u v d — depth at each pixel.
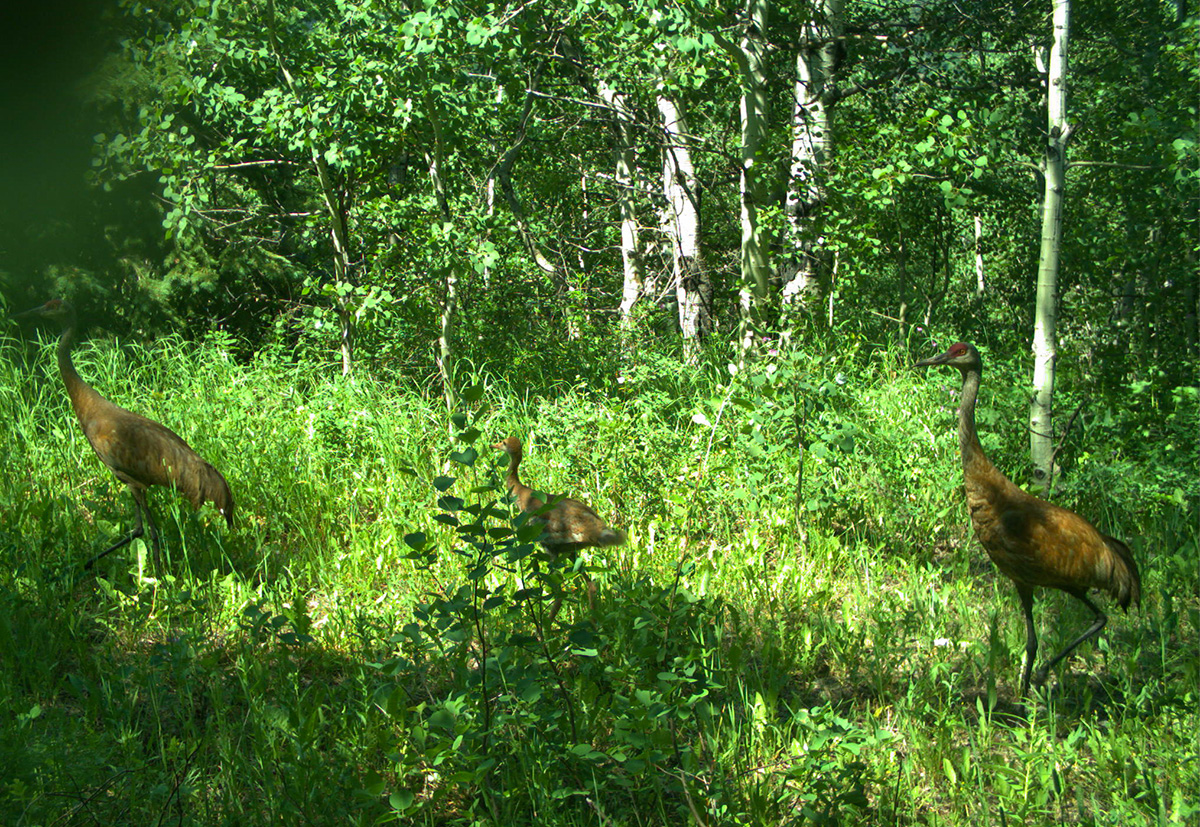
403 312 9.58
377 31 9.20
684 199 15.00
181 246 12.85
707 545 6.92
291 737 4.03
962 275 19.80
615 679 4.14
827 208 11.13
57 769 3.45
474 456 3.43
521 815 3.73
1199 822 3.52
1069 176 12.96
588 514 5.59
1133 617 5.85
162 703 4.57
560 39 11.72
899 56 13.38
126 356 11.17
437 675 4.88
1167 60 9.00
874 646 5.24
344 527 7.12
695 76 10.42
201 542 6.43
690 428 8.30
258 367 9.49
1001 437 8.38
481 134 11.08
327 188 9.55
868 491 7.75
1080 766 4.18
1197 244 8.98
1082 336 13.54
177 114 12.01
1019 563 4.97
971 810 3.89
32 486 7.16
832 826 3.61
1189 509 7.28
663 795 3.97
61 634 5.07
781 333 9.66
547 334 12.52
